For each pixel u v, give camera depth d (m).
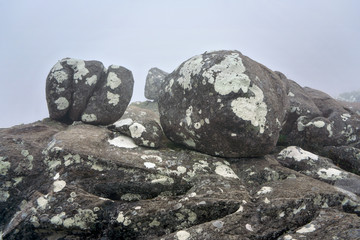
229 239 2.93
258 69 4.57
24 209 3.58
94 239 3.39
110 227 3.35
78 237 3.44
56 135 4.76
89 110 5.98
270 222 3.16
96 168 3.92
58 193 3.59
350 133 6.39
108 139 4.83
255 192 3.76
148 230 3.29
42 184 3.99
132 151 4.47
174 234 3.04
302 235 2.83
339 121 6.61
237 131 4.17
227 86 4.14
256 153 4.46
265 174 4.20
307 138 6.17
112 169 3.95
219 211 3.34
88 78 5.97
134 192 3.88
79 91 5.89
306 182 3.79
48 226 3.38
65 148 4.08
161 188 3.91
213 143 4.43
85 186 3.78
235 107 4.09
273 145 4.48
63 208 3.44
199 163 4.30
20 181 4.06
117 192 3.85
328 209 3.25
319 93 8.14
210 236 2.96
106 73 6.34
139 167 3.95
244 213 3.23
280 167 4.30
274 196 3.45
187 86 4.66
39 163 4.24
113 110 6.13
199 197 3.47
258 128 4.16
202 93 4.39
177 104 4.84
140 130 4.79
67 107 5.95
